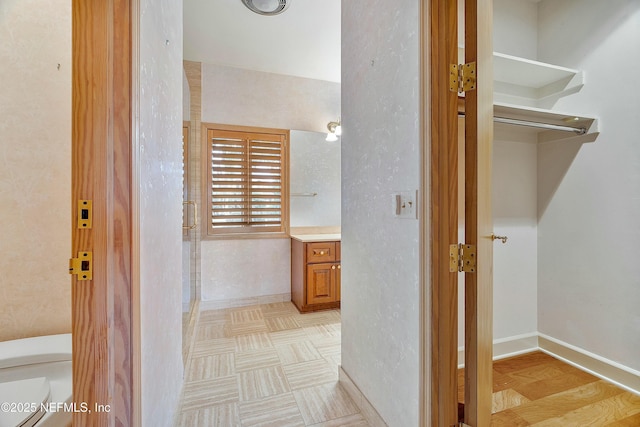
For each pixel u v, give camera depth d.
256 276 3.31
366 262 1.52
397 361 1.26
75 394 0.77
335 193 3.57
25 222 1.61
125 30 0.80
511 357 2.11
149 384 1.01
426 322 1.10
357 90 1.61
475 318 1.08
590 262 1.91
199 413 1.55
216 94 3.14
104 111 0.78
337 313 3.04
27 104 1.59
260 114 3.29
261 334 2.54
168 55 1.34
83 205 0.77
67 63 1.64
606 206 1.83
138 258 0.85
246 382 1.83
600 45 1.85
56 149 1.64
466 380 1.12
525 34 2.18
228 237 3.20
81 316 0.78
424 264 1.10
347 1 1.72
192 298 2.94
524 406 1.60
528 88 2.20
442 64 1.09
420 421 1.12
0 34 1.56
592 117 1.85
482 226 1.09
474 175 1.07
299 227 3.46
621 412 1.54
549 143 2.13
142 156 0.92
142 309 0.92
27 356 1.35
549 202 2.13
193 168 3.05
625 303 1.74
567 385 1.78
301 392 1.73
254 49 2.85
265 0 2.16
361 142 1.57
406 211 1.18
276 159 3.36
